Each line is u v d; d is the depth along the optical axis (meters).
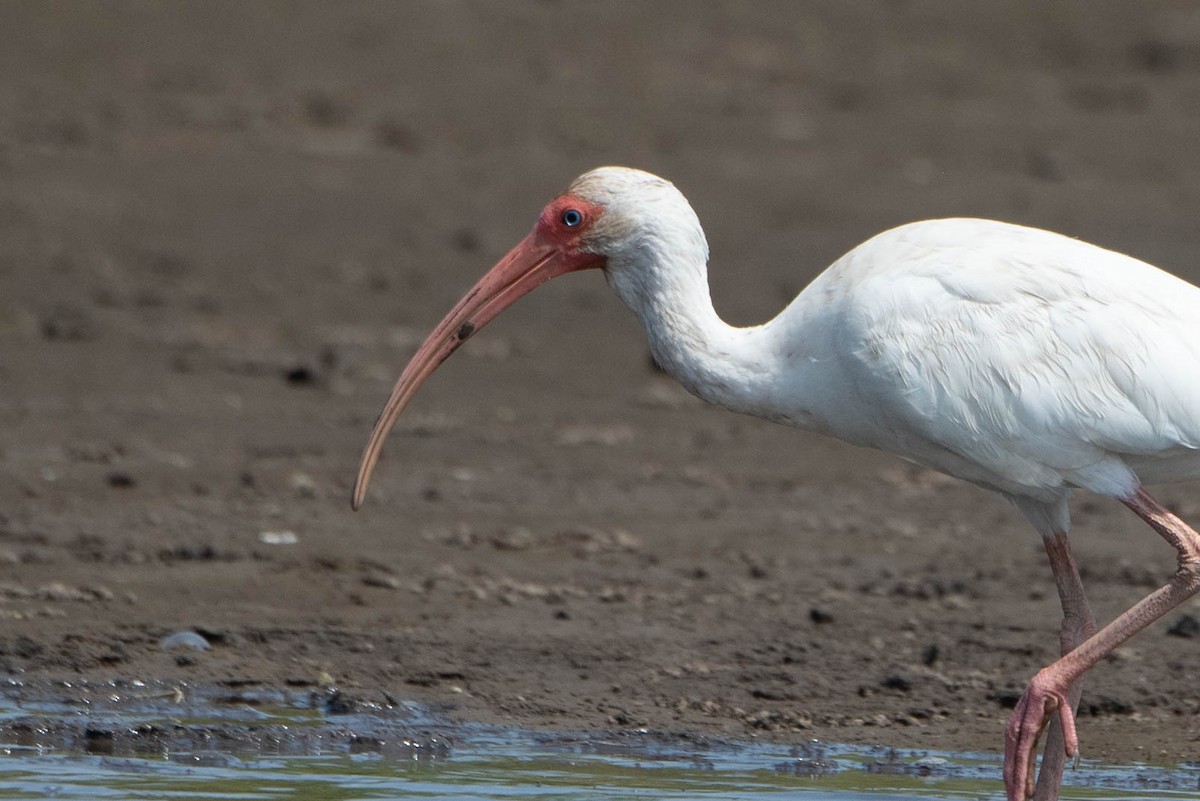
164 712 10.94
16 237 24.58
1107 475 9.55
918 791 9.80
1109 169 30.95
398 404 10.80
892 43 38.06
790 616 12.96
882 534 15.28
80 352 20.23
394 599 13.03
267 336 21.45
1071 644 9.84
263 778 9.83
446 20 36.88
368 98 32.56
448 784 9.77
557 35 36.78
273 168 28.70
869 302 9.67
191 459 16.59
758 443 18.44
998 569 14.23
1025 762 9.09
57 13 34.41
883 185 29.48
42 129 29.36
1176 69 37.47
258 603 12.83
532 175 29.41
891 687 11.67
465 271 24.77
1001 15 39.78
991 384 9.50
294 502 15.38
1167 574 13.95
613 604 13.12
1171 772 10.30
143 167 28.12
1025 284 9.57
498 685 11.55
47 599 12.67
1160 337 9.44
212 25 35.03
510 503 15.73
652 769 10.12
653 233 10.15
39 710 10.88
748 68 36.12
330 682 11.52
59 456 16.39
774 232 26.75
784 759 10.39
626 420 19.00
